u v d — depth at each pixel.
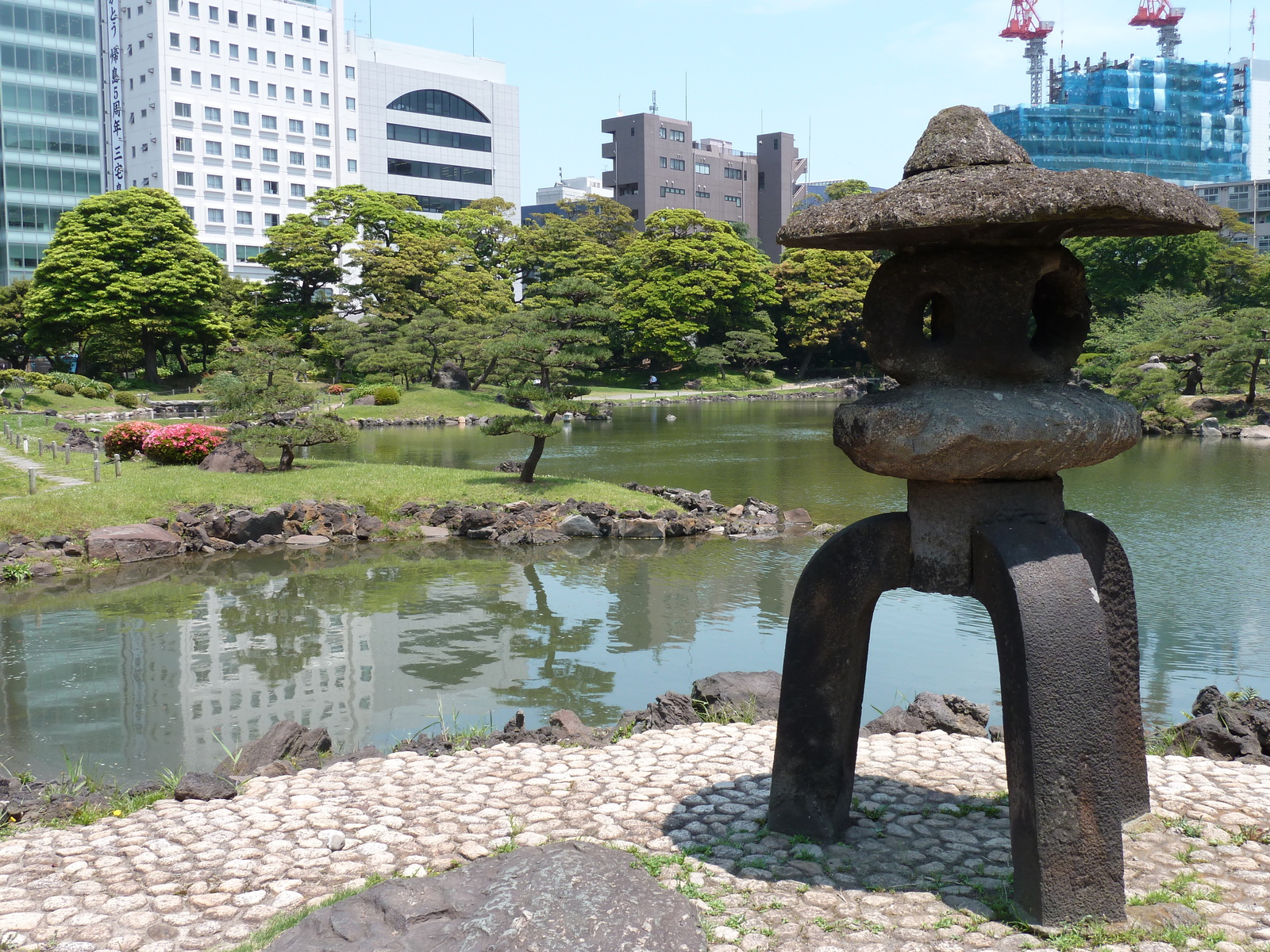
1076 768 4.52
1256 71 196.38
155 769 8.70
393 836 5.62
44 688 11.07
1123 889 4.61
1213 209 4.84
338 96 91.94
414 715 10.11
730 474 30.25
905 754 6.93
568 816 5.88
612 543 20.06
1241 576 16.22
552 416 23.72
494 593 15.78
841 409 5.21
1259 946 4.35
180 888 5.05
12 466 26.47
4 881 5.17
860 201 4.73
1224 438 42.59
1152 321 56.00
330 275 67.00
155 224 57.09
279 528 20.34
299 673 11.58
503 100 102.69
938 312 5.28
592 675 11.45
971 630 13.23
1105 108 181.12
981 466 4.75
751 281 80.06
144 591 16.08
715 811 5.93
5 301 62.28
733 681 9.20
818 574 5.45
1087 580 4.70
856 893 4.87
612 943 4.07
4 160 75.31
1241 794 6.12
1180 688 10.67
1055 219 4.30
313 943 4.20
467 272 71.31
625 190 113.25
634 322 76.19
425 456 35.91
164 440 26.22
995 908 4.70
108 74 86.06
